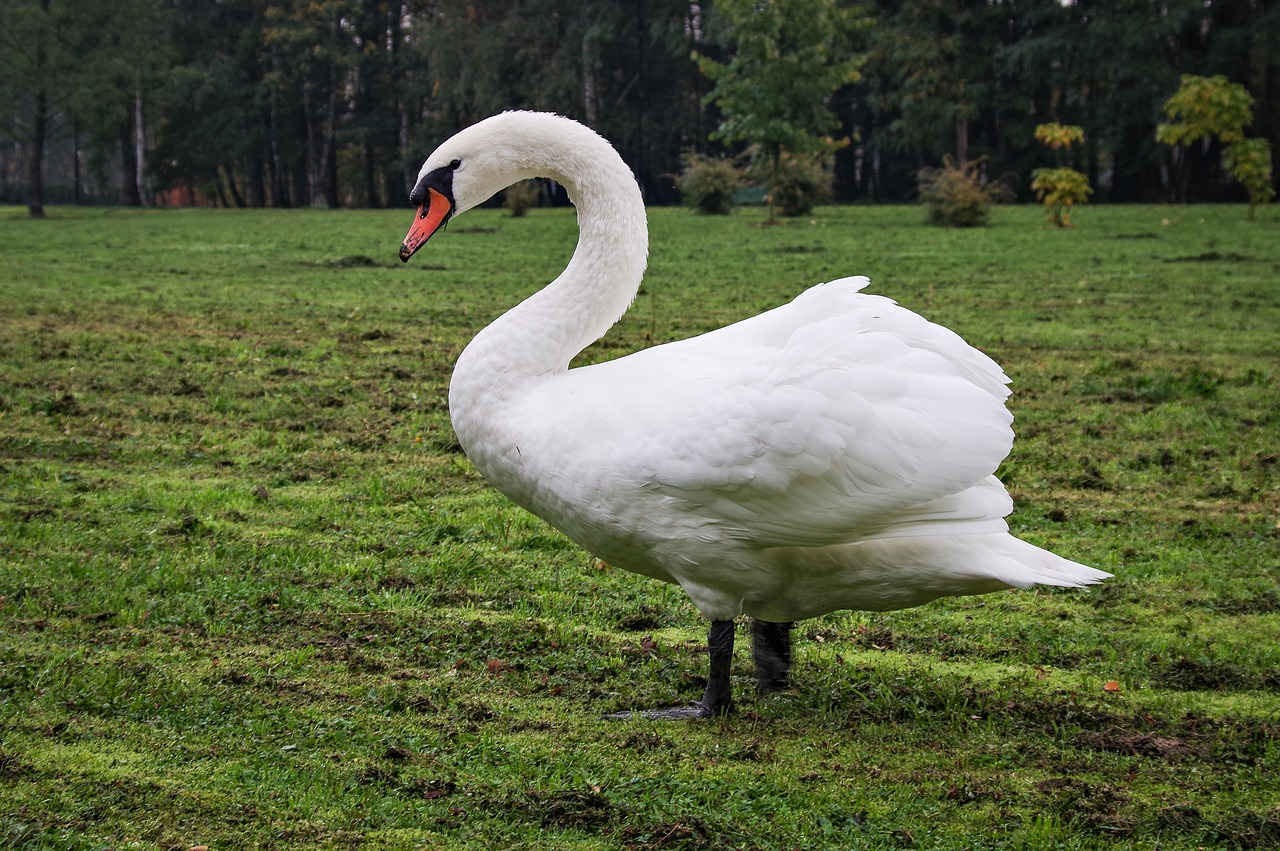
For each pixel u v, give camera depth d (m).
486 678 4.92
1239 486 8.05
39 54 48.12
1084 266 22.30
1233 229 31.61
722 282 19.52
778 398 4.07
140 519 6.89
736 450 4.10
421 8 65.94
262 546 6.48
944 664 5.28
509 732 4.40
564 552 6.63
